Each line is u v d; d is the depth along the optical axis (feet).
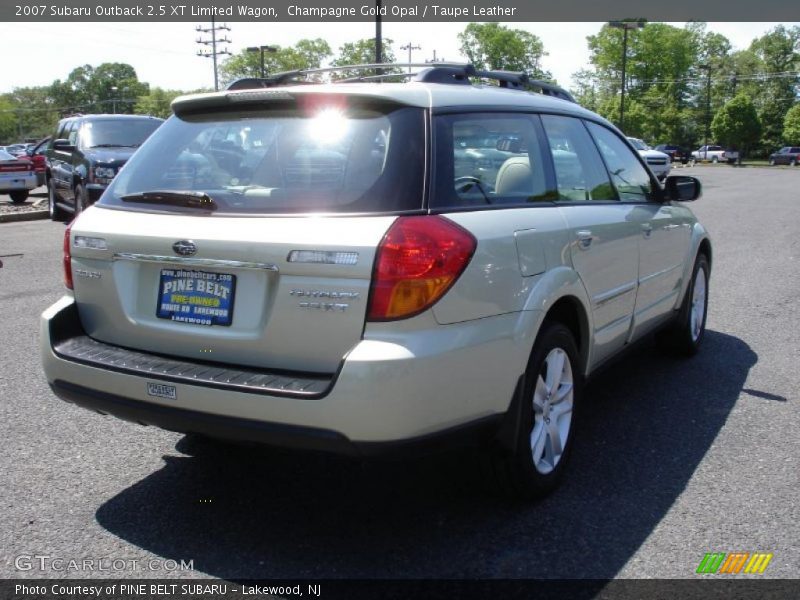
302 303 9.34
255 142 10.82
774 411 15.57
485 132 11.25
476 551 10.23
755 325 22.82
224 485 12.26
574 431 12.43
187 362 10.28
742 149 288.92
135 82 501.97
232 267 9.77
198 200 10.42
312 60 296.92
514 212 11.07
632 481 12.35
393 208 9.49
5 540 10.54
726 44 356.79
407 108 10.32
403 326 9.07
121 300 10.87
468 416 9.83
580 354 12.89
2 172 64.03
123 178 11.87
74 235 11.46
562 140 13.39
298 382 9.33
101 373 10.47
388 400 8.93
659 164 96.63
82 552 10.25
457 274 9.46
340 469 12.84
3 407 15.61
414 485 12.22
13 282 28.73
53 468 12.83
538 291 10.93
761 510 11.35
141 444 13.88
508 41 283.59
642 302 15.43
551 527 10.87
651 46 301.02
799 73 330.75
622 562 9.95
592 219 13.01
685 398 16.38
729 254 36.42
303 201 9.81
